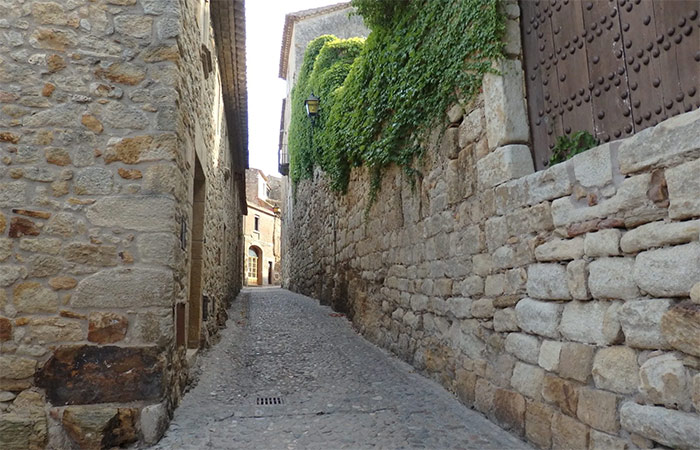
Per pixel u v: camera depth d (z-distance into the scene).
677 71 2.32
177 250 3.62
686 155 2.08
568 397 2.74
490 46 3.61
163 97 3.55
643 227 2.29
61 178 3.38
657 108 2.43
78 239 3.35
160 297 3.38
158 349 3.33
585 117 2.95
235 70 7.92
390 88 5.70
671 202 2.14
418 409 3.89
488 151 3.72
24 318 3.23
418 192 5.23
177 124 3.61
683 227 2.08
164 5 3.63
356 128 7.25
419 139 5.12
